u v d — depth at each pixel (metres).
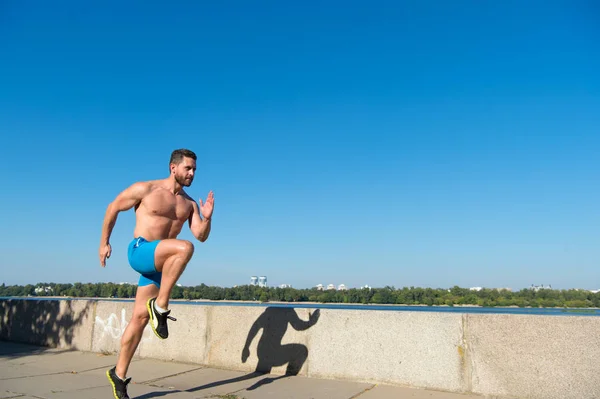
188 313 6.41
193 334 6.31
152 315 3.80
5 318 8.80
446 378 4.59
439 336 4.70
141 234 4.13
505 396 4.28
